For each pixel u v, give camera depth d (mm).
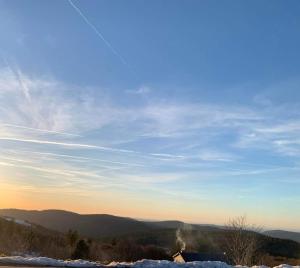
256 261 42750
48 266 17141
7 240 60062
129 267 18078
